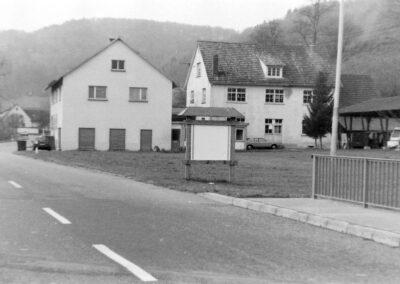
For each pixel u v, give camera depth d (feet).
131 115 184.03
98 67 181.47
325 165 45.01
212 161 64.28
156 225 32.94
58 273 21.08
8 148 216.33
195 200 46.85
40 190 51.44
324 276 21.85
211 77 198.29
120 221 34.09
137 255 24.57
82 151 169.07
